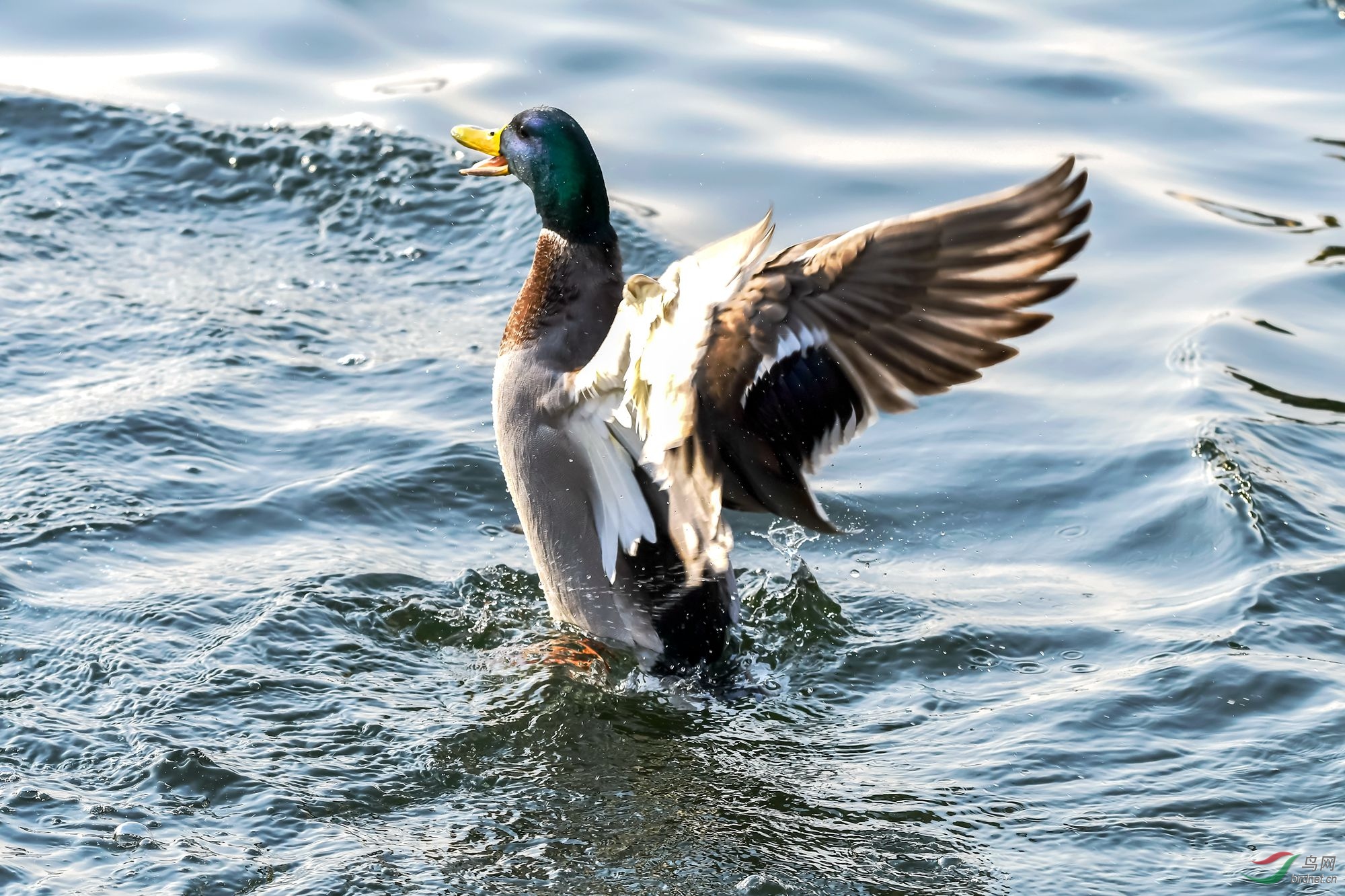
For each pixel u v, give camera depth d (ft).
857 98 54.08
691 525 27.43
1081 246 23.32
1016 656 31.07
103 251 47.11
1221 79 55.36
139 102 53.93
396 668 30.40
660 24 58.59
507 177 51.42
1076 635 31.50
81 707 28.12
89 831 24.72
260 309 44.55
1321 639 30.63
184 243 48.08
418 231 49.42
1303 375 40.68
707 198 49.03
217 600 31.83
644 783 27.09
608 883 24.25
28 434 37.32
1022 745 27.94
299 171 51.31
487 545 35.14
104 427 37.68
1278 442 37.47
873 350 25.35
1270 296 44.06
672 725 29.04
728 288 22.72
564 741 28.25
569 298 31.63
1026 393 41.06
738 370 26.21
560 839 25.38
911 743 28.37
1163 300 44.55
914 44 57.67
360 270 47.44
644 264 45.65
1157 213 48.29
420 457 37.63
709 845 25.23
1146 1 60.75
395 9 59.67
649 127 52.37
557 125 31.65
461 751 27.71
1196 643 30.55
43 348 41.47
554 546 31.17
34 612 31.04
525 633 31.99
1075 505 36.29
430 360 42.34
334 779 26.61
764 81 54.95
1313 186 49.70
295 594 31.99
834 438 26.04
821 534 35.76
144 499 35.24
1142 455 37.47
